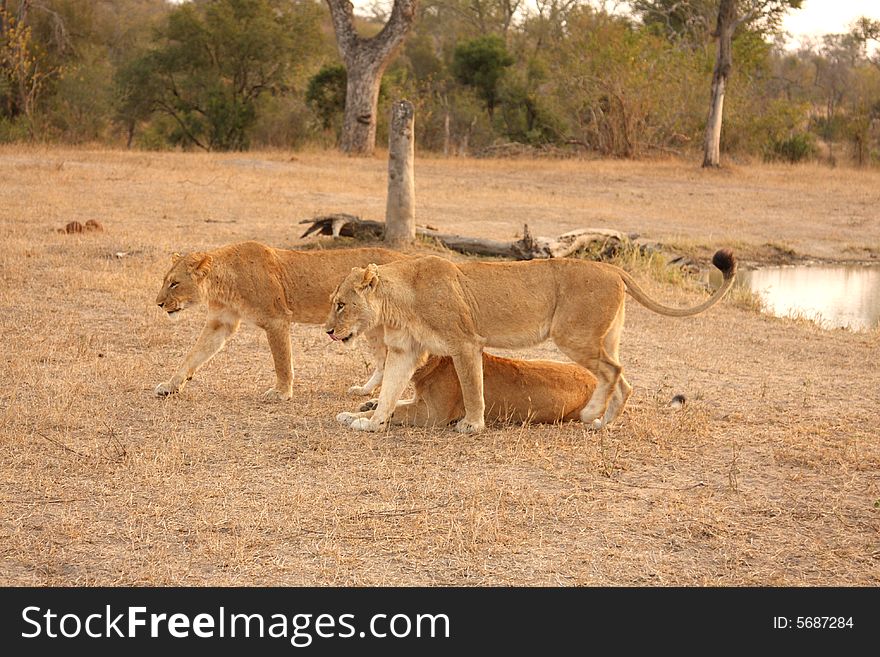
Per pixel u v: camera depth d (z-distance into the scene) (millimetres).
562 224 20594
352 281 7215
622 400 7684
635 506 6129
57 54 43281
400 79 47406
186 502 6004
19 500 5988
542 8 63594
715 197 26766
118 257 13859
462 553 5422
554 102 42188
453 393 7547
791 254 19469
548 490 6352
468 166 32469
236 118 41125
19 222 16453
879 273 18016
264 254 8141
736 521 5949
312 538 5566
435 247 15875
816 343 11281
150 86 42344
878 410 8430
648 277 14742
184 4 42375
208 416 7688
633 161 37000
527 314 7402
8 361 8906
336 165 31203
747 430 7715
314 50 44750
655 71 38750
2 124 35531
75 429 7254
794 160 40969
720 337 11367
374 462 6777
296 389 8523
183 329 10492
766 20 43344
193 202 20000
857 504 6246
